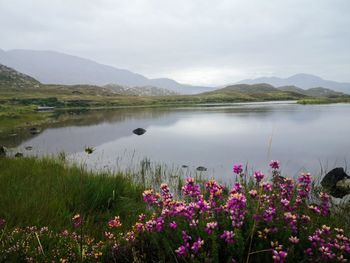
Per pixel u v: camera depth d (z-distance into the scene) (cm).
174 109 9775
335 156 2011
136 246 452
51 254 444
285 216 416
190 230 412
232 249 369
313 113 6384
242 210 408
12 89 19625
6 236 489
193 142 2873
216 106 11838
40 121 5369
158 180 1388
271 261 368
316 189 1161
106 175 1088
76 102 13162
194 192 488
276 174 643
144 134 3562
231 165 1797
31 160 1475
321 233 395
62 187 869
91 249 479
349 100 13875
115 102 14162
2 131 3950
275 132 3434
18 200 719
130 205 833
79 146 2689
